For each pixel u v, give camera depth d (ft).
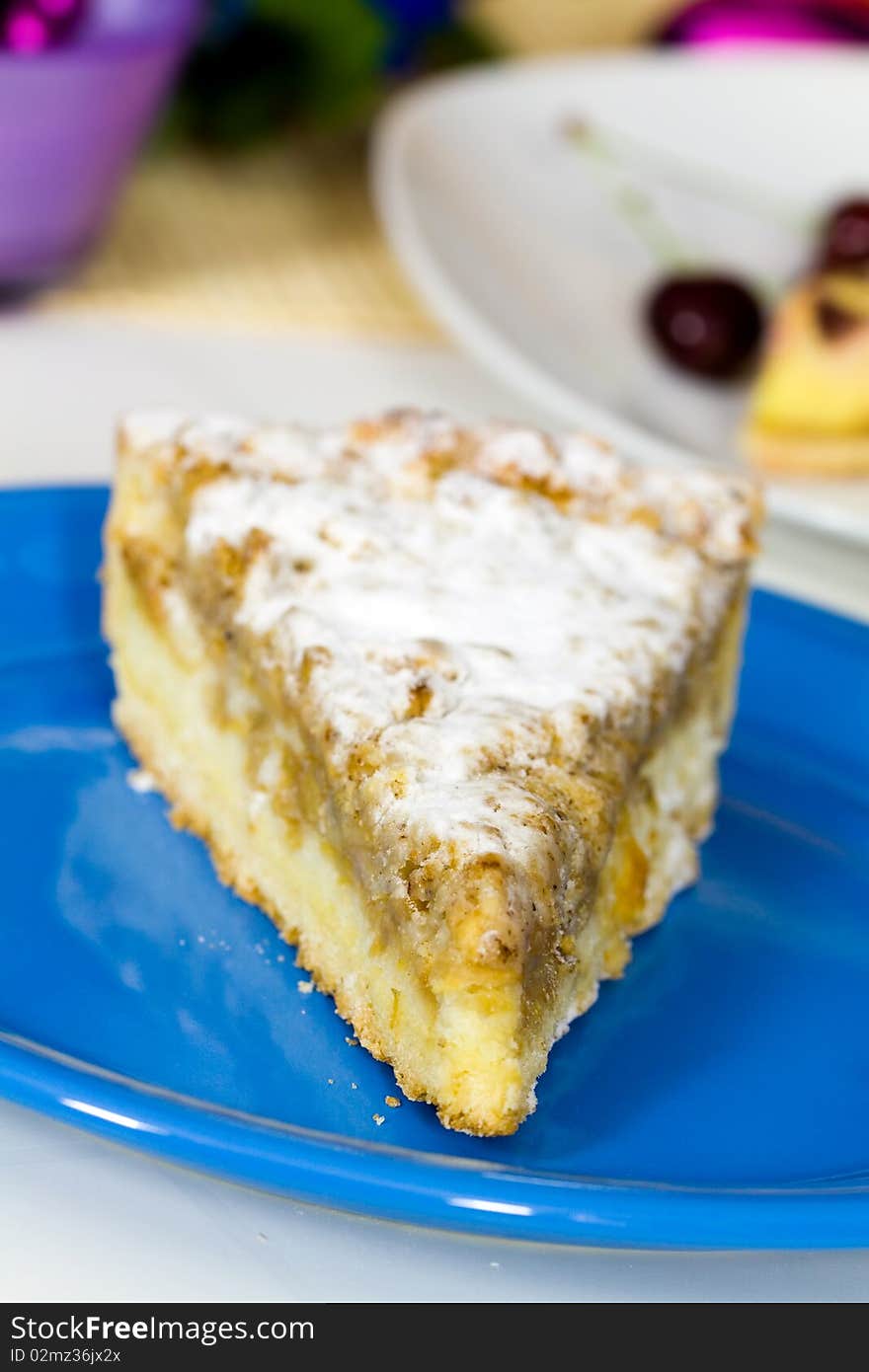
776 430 1.76
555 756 1.28
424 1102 1.25
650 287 1.90
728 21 2.25
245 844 1.36
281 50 2.04
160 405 1.77
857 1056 1.30
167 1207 1.20
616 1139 1.25
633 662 1.33
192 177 2.09
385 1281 1.19
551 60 2.30
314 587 1.34
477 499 1.40
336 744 1.28
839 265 1.79
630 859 1.34
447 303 1.75
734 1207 1.17
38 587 1.51
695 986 1.33
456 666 1.30
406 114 1.94
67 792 1.40
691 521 1.43
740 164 2.01
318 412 1.78
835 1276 1.21
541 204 1.94
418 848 1.24
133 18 1.81
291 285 1.96
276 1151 1.17
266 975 1.32
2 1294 1.17
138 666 1.43
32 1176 1.21
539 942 1.24
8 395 1.76
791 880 1.40
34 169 1.78
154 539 1.43
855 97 2.01
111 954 1.31
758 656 1.52
